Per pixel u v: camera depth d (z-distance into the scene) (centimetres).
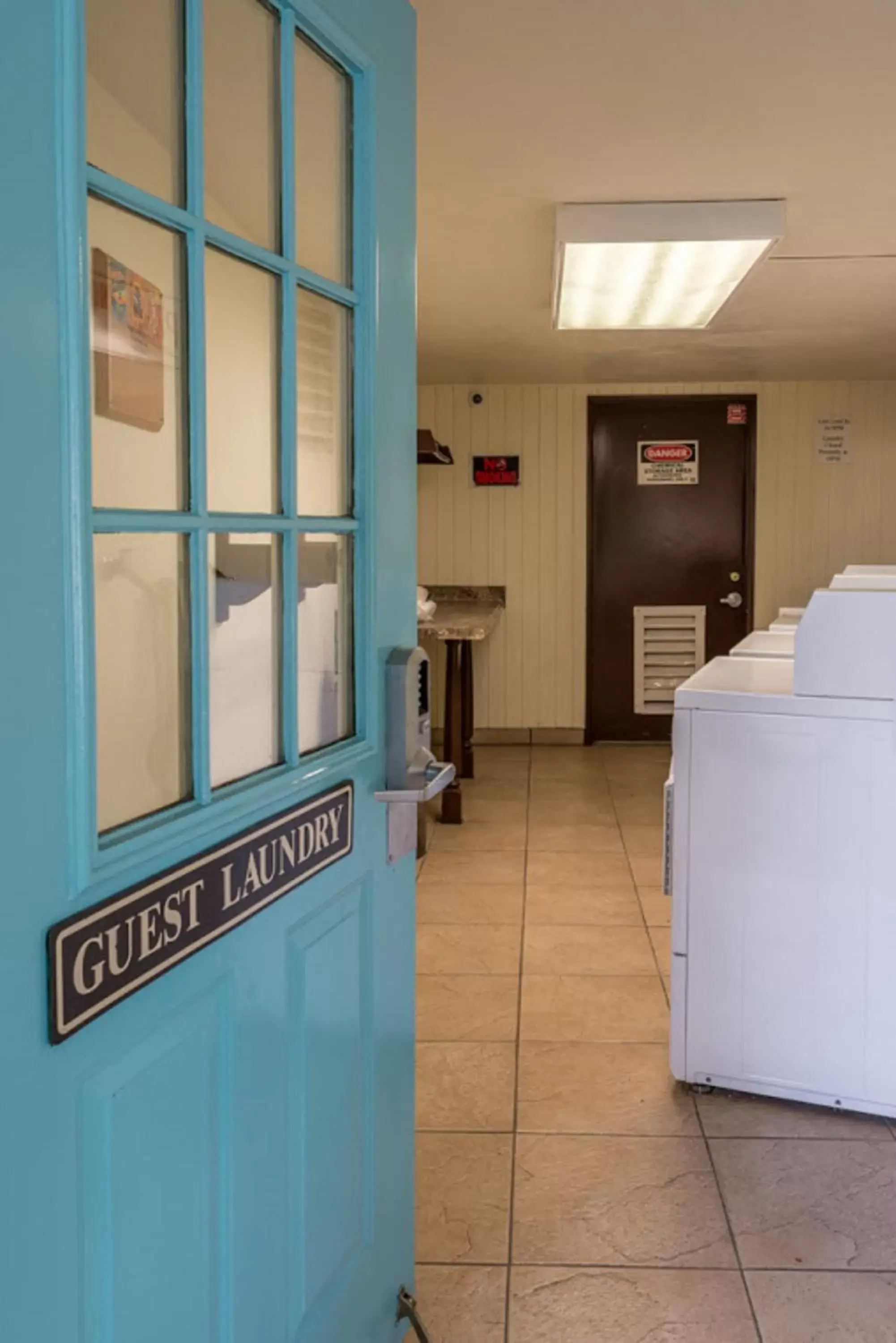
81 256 104
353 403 173
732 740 286
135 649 123
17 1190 101
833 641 275
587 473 773
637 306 455
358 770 175
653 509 777
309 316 162
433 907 449
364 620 176
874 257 428
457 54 255
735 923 290
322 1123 167
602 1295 218
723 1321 210
